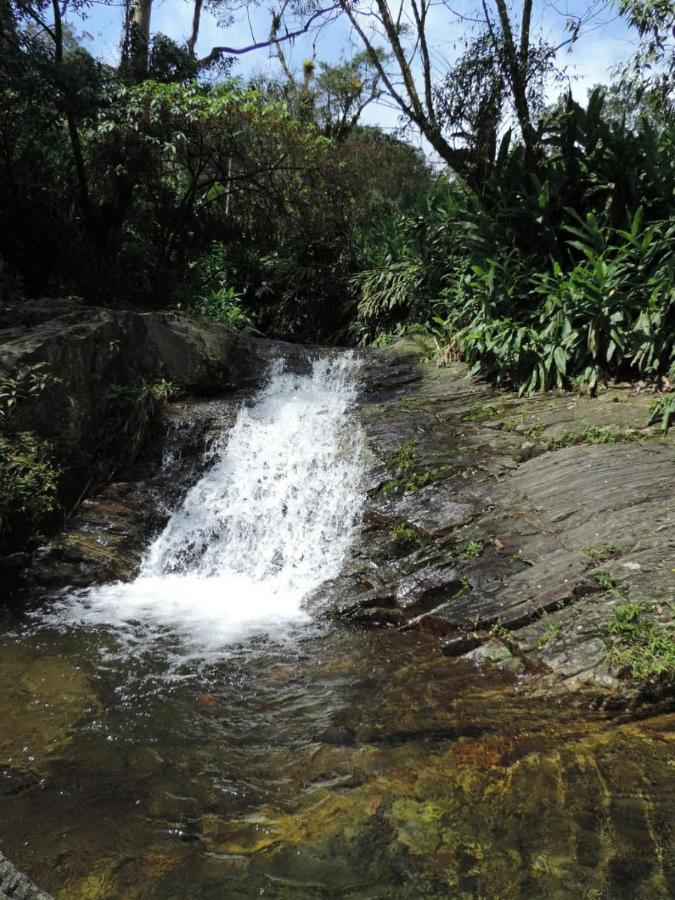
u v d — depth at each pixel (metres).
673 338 6.24
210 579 5.36
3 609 4.60
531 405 6.74
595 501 4.82
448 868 2.25
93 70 9.55
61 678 3.62
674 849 2.31
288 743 3.04
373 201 13.76
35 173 9.92
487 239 8.02
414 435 6.50
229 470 6.45
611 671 3.40
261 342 9.24
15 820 2.49
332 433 6.80
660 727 3.10
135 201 11.82
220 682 3.62
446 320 9.02
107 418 6.32
